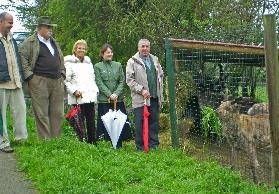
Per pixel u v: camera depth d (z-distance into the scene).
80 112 7.51
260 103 6.55
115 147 7.39
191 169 6.04
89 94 7.48
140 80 7.35
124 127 7.62
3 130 6.79
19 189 5.28
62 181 5.19
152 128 7.54
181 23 10.84
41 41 7.09
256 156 6.09
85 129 7.68
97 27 12.12
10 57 6.86
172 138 7.59
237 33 8.00
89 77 7.55
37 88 7.07
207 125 7.35
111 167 5.88
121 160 6.29
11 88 6.88
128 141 9.05
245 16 10.53
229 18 10.55
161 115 9.67
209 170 5.97
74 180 5.19
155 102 7.52
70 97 7.52
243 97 7.03
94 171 5.57
